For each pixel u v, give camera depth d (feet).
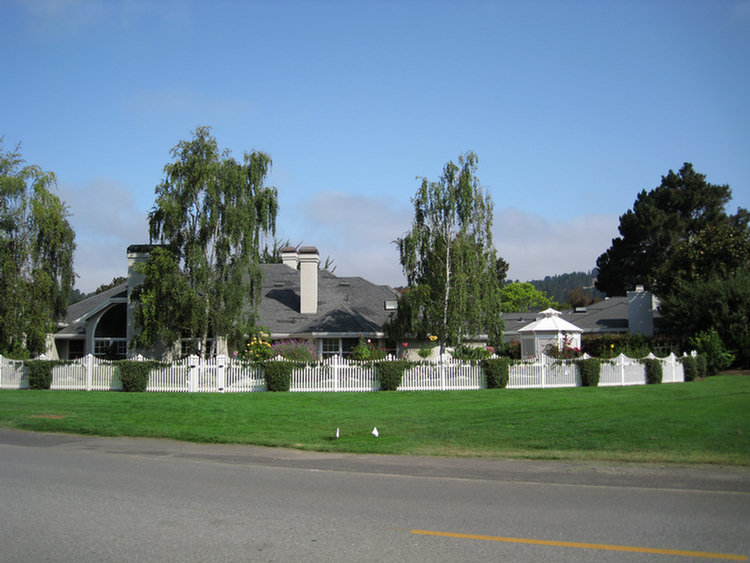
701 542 22.29
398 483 33.40
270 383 84.07
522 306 291.58
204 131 98.63
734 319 111.65
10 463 39.55
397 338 98.63
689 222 212.84
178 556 20.90
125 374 85.81
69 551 21.44
